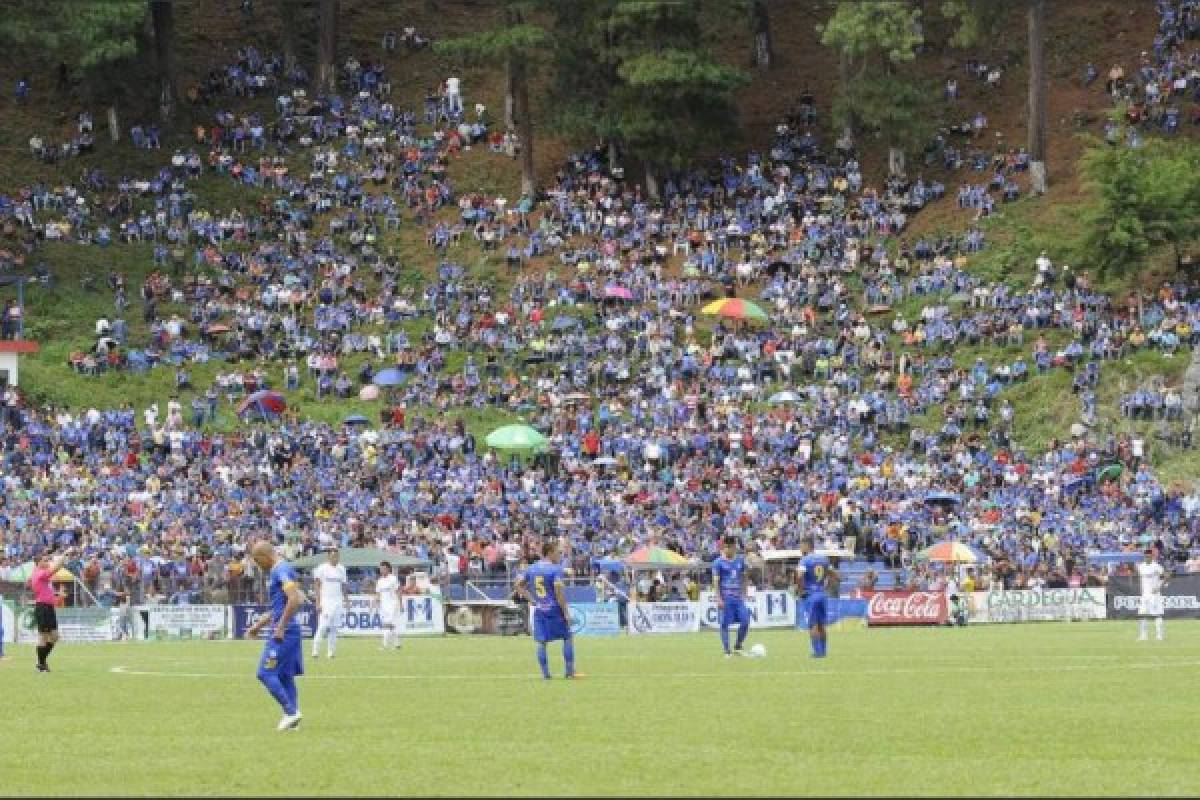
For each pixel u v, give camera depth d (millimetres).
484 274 142625
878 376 126438
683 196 150250
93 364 128625
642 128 148500
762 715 37719
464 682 49594
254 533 99562
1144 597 71688
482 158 157875
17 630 85062
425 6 181375
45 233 145125
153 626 87062
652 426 121250
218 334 134125
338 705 42156
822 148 155000
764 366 128375
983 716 37188
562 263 143250
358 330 136500
